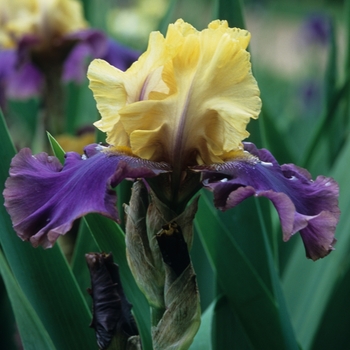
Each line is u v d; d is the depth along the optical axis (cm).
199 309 61
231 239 69
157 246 61
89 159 61
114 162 61
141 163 61
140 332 68
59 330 66
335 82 92
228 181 60
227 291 70
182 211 62
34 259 66
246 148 64
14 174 60
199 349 68
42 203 60
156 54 61
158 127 61
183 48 60
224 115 61
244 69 61
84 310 67
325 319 74
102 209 58
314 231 60
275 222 85
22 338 64
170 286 60
